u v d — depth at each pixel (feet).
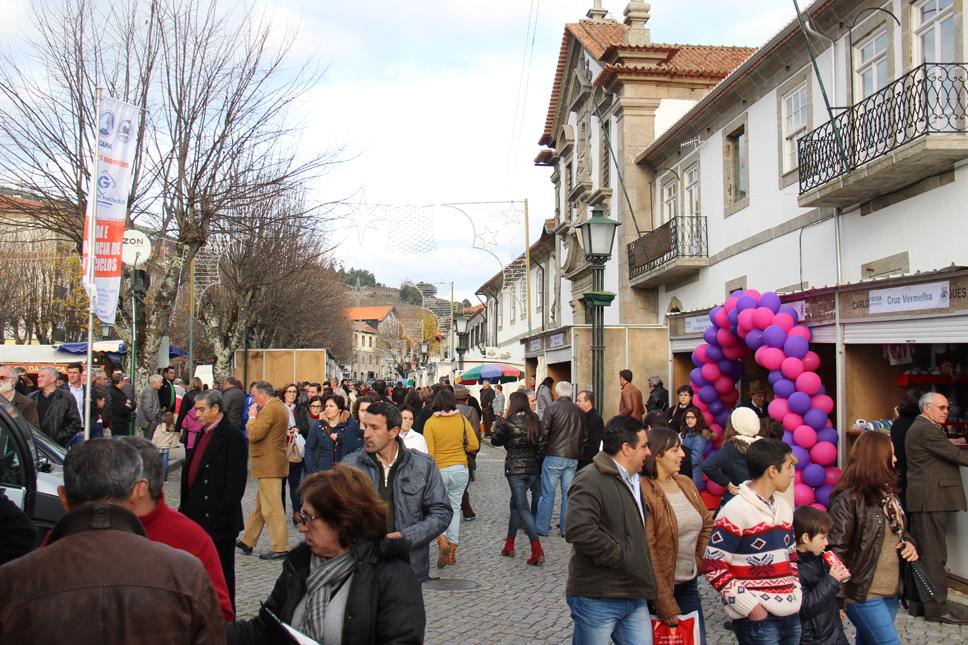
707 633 22.54
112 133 29.53
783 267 56.75
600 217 43.32
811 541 15.61
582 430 36.70
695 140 71.00
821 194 46.78
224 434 21.84
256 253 95.30
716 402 42.16
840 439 31.81
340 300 194.90
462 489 31.73
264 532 38.04
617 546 14.83
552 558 33.04
